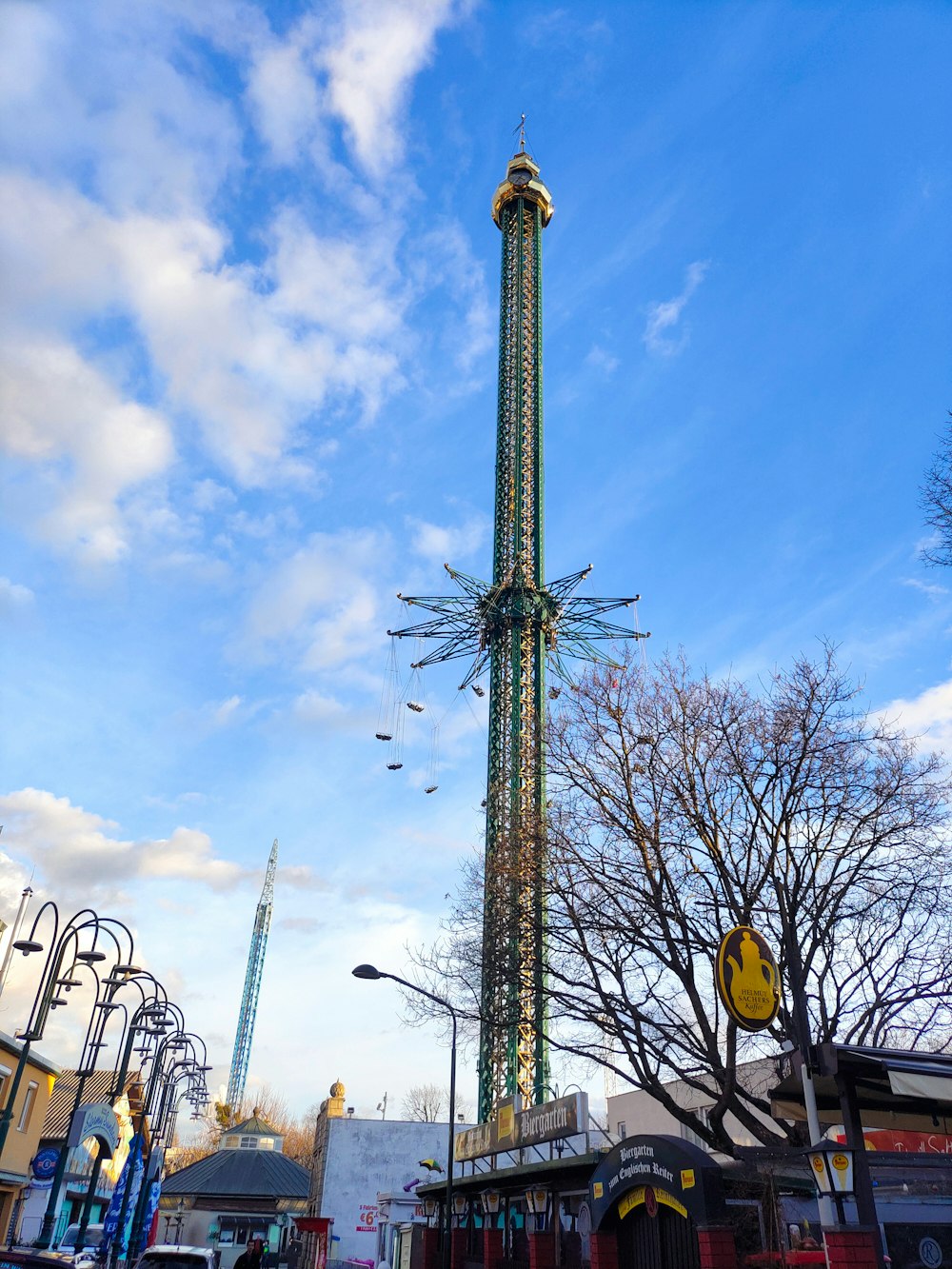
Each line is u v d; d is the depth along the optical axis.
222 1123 118.06
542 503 59.22
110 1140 36.47
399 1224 47.78
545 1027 23.86
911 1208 19.09
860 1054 12.61
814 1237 16.98
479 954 24.95
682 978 20.36
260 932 182.75
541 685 50.97
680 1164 14.57
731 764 21.70
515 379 63.09
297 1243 62.91
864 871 20.70
